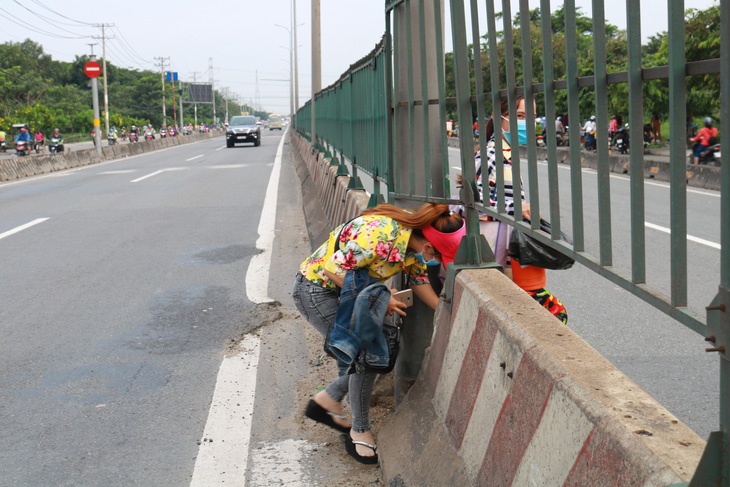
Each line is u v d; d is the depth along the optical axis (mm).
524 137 3137
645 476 1270
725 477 1192
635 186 1542
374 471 3104
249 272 7164
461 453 2299
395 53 3637
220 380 4277
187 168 23797
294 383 4211
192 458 3291
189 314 5699
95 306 5988
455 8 2721
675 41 1310
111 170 24484
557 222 2045
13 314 5785
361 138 6395
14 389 4180
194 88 137125
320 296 3293
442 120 3131
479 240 2715
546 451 1671
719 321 1203
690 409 3637
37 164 24391
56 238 9492
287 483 3021
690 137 14125
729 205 1153
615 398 1516
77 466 3232
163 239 9242
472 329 2352
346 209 6680
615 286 6293
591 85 1769
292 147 33812
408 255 3145
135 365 4559
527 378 1843
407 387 3412
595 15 1647
